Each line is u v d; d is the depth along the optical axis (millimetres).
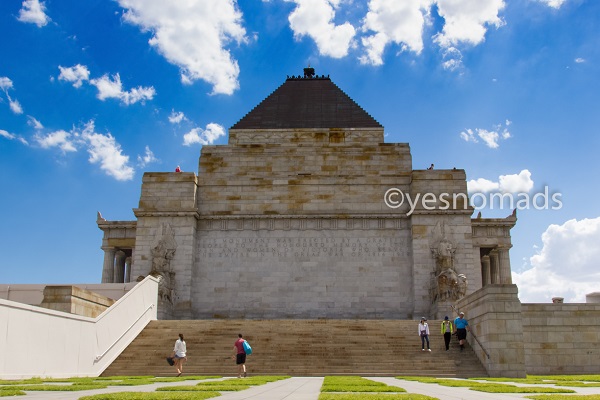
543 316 40906
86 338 33562
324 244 56906
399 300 55562
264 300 55875
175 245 56219
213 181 59031
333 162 59969
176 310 54875
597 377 33344
